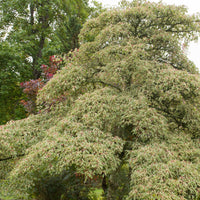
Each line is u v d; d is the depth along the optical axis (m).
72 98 6.43
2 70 12.24
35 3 14.51
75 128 5.16
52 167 4.78
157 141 5.16
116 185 6.36
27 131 6.20
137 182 4.48
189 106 5.71
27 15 14.95
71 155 4.48
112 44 6.50
